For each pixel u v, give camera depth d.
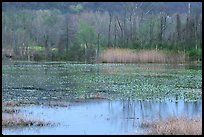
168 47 91.12
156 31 105.94
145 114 30.50
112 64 84.62
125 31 108.38
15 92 42.12
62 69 72.25
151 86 47.56
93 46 99.12
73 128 25.55
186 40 93.94
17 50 98.38
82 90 43.94
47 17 120.69
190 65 80.56
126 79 55.28
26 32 111.44
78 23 113.12
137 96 39.94
